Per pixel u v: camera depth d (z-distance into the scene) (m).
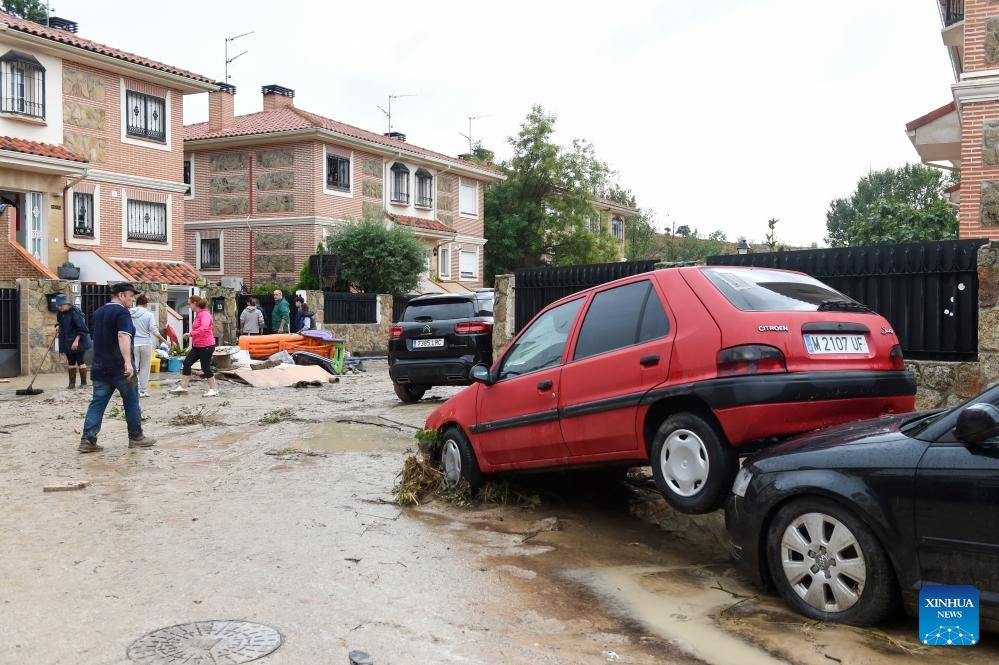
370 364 23.77
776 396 4.70
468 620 4.24
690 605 4.50
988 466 3.68
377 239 30.06
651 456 5.32
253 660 3.68
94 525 5.99
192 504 6.68
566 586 4.80
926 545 3.81
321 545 5.53
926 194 62.19
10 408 12.79
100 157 24.94
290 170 32.38
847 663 3.69
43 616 4.19
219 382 17.16
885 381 5.09
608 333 5.79
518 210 44.62
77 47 23.47
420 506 6.73
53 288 18.30
